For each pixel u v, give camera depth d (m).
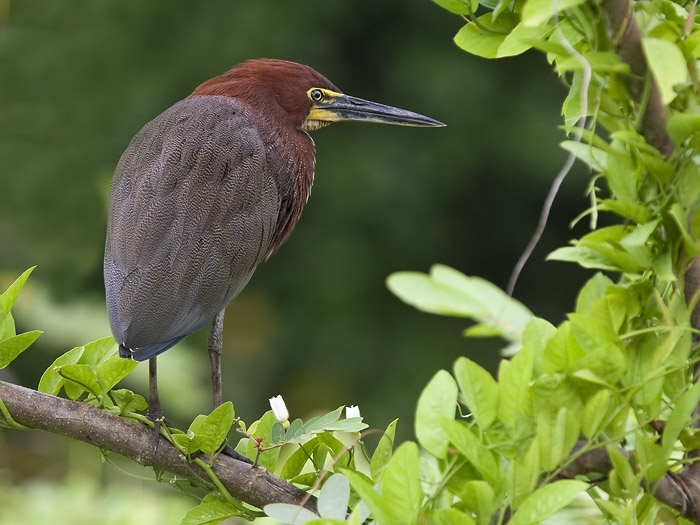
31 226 13.71
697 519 3.87
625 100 3.83
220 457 4.80
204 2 17.47
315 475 4.85
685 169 3.73
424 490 3.78
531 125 18.42
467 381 3.73
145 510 7.03
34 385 11.80
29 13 16.70
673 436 3.68
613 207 3.82
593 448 3.68
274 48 17.50
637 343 3.84
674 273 3.86
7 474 9.19
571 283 19.89
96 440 4.80
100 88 16.45
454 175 18.59
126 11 16.97
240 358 17.48
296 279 17.91
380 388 17.70
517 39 3.76
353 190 17.67
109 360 4.74
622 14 3.58
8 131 15.30
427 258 18.62
